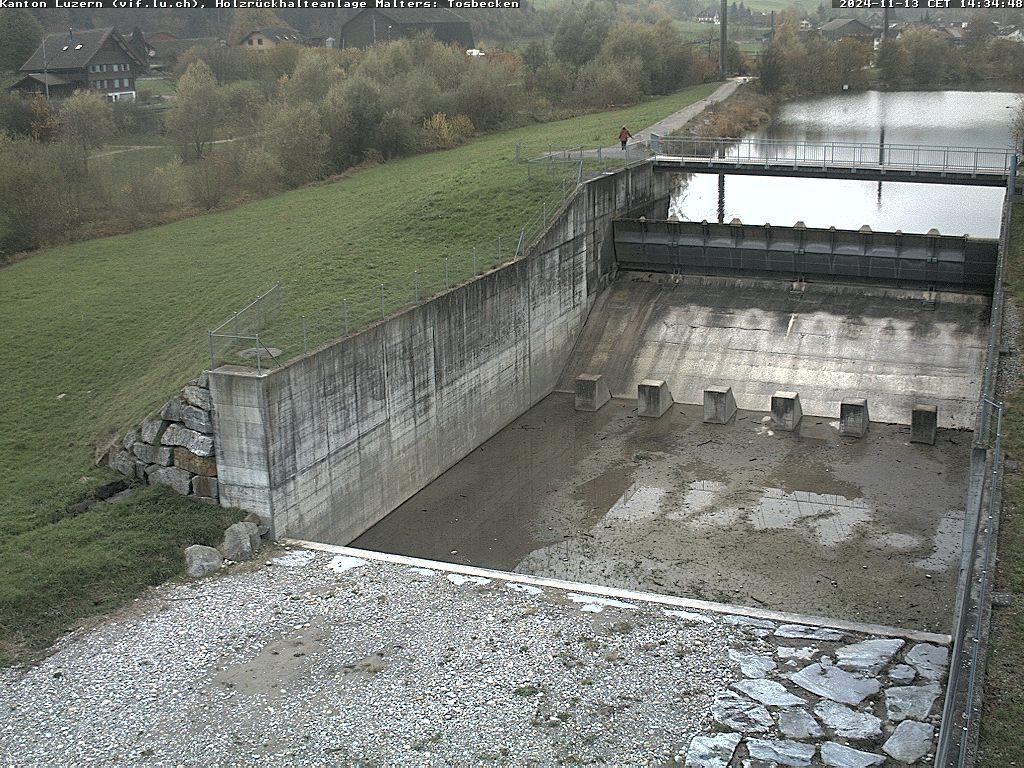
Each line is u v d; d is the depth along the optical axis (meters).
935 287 57.62
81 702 29.02
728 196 85.69
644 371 58.81
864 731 27.03
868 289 59.34
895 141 90.25
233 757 26.70
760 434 51.94
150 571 35.53
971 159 81.06
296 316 46.12
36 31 133.50
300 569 36.50
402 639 31.94
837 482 46.44
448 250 57.03
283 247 61.25
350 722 27.97
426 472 48.28
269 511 38.50
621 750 26.56
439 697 28.95
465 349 50.19
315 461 40.62
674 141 81.75
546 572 40.25
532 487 47.78
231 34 172.75
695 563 40.34
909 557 40.09
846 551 40.69
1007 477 32.22
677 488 46.78
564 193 60.09
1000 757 22.69
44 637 32.00
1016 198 55.75
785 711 27.89
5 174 64.50
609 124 94.62
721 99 110.62
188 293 54.31
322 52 125.81
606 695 28.83
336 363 41.16
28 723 28.17
